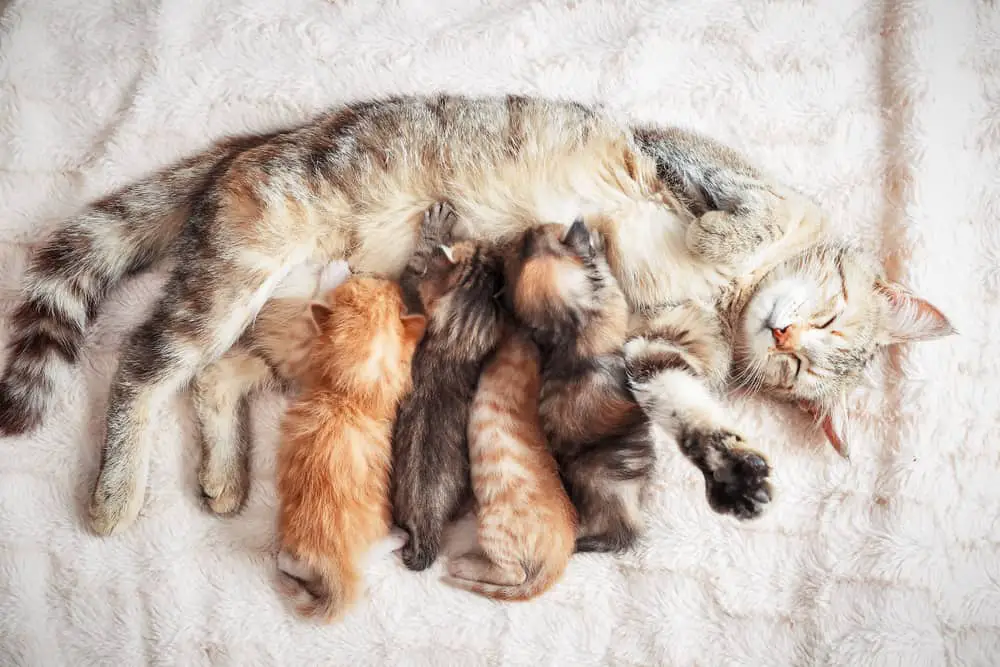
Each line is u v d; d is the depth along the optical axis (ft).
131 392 2.62
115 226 2.71
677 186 2.67
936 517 2.74
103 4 2.89
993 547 2.74
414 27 2.91
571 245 2.64
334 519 2.56
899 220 2.82
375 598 2.70
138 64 2.87
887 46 2.89
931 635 2.70
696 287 2.70
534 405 2.65
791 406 2.79
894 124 2.87
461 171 2.67
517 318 2.66
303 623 2.69
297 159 2.61
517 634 2.70
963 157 2.85
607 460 2.61
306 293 2.69
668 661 2.70
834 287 2.70
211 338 2.61
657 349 2.62
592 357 2.61
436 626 2.70
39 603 2.69
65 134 2.85
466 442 2.68
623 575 2.73
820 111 2.88
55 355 2.68
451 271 2.68
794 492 2.75
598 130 2.72
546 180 2.70
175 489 2.72
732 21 2.91
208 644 2.69
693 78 2.89
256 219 2.58
